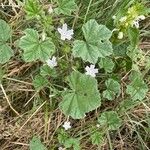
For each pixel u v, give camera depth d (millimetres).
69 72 144
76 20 147
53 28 136
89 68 138
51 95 141
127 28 135
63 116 147
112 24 144
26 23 147
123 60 146
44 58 124
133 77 143
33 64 148
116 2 145
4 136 146
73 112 129
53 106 146
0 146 147
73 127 148
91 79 128
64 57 142
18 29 147
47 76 145
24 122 146
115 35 141
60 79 146
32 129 147
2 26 132
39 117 147
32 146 139
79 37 147
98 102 128
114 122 141
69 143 140
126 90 143
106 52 128
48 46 125
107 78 147
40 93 147
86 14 141
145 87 140
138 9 130
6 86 146
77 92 130
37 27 144
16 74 148
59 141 142
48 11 143
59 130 145
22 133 146
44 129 146
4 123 147
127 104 145
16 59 147
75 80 129
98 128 143
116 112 144
